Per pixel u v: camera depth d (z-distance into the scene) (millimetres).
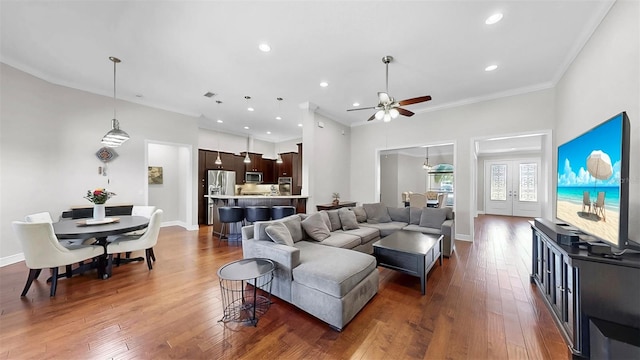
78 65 3479
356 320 2117
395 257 2855
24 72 3576
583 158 2102
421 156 10680
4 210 3404
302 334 1924
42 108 3811
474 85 4152
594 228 1887
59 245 2570
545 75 3750
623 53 2035
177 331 1949
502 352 1708
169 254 4023
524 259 3756
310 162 5301
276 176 8938
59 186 4031
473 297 2520
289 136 8922
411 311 2258
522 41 2842
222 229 5059
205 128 7508
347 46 2957
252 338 1871
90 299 2451
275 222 2971
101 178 4516
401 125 5883
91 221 3246
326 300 2004
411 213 4680
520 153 8742
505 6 2275
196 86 4230
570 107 3270
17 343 1776
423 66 3469
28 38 2826
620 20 2074
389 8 2307
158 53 3135
